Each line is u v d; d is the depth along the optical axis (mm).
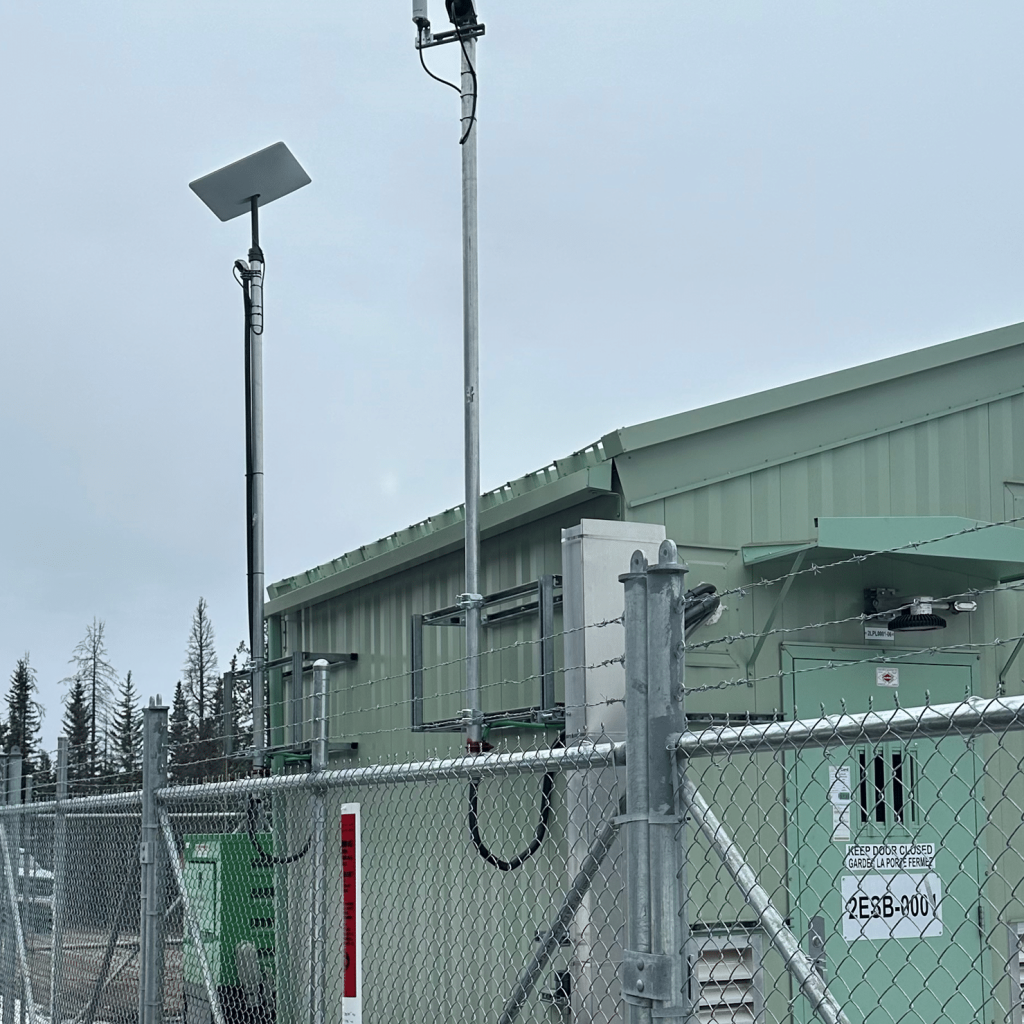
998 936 7449
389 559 9859
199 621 95812
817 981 3016
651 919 3238
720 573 7344
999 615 8094
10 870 8969
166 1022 8125
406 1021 8078
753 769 7148
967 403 8258
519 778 7473
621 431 7156
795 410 7695
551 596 7004
